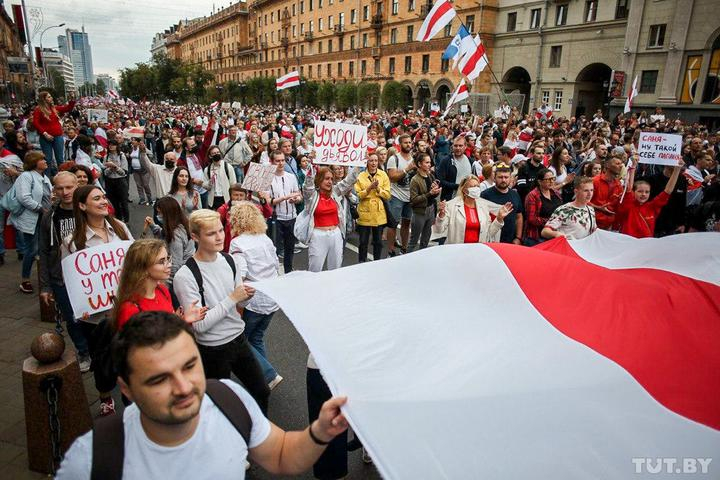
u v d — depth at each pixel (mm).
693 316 2230
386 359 1741
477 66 12406
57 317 4750
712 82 27188
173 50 139875
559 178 7172
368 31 55719
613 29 32594
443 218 5434
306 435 1581
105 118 21703
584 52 34469
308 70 69500
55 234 3996
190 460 1433
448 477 1364
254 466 3240
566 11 35500
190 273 3092
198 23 113625
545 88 37656
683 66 28219
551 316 2113
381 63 53875
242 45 91688
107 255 3605
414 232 7363
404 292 2180
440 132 15547
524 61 38781
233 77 97000
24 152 9883
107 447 1388
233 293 3037
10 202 5848
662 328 2090
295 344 5016
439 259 2432
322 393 2871
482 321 2037
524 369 1752
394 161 8289
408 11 48812
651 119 20672
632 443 1532
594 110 36719
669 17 28672
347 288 2199
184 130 19812
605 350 1915
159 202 4391
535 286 2277
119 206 9836
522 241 6020
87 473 1366
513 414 1551
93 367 3209
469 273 2344
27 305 5742
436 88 45531
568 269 2410
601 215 6195
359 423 1453
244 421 1577
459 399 1577
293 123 23609
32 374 2975
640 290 2334
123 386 1359
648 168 9508
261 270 4012
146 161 11211
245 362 3256
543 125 20016
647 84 30328
